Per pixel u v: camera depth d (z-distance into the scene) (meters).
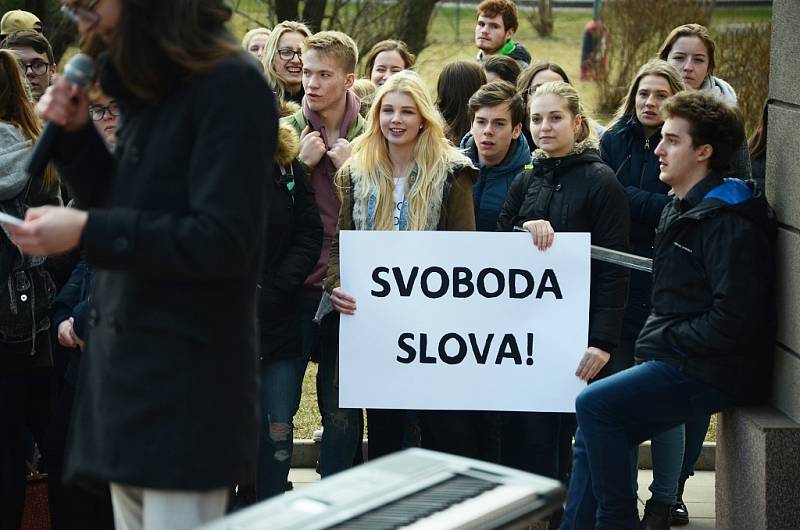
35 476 14.52
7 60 13.27
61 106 8.11
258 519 6.27
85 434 8.11
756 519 12.66
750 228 12.29
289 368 14.34
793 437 12.33
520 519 6.49
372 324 14.16
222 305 7.88
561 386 14.11
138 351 7.77
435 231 14.00
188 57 7.59
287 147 13.93
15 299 13.06
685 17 52.56
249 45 21.98
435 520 6.24
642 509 16.45
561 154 14.38
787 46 12.98
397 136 14.06
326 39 16.27
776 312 12.96
